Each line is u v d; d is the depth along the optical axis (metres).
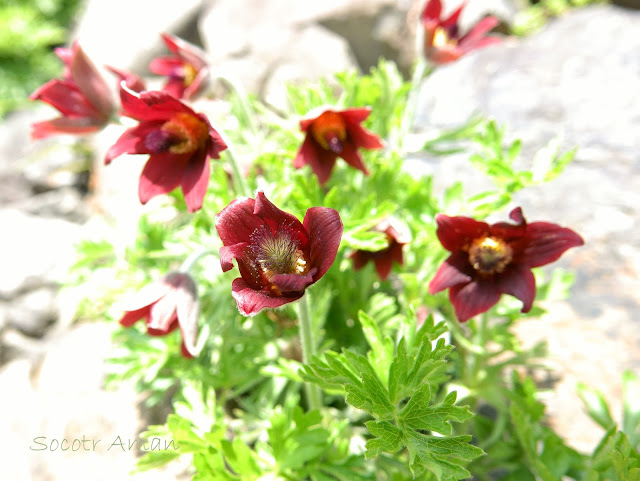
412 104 0.28
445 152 0.27
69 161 0.50
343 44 0.43
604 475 0.19
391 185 0.26
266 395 0.26
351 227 0.22
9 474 0.26
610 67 0.41
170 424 0.19
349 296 0.27
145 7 0.46
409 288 0.25
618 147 0.36
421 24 0.27
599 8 0.48
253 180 0.26
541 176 0.22
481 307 0.19
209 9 0.44
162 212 0.29
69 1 0.84
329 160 0.22
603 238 0.32
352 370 0.18
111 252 0.29
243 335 0.27
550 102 0.40
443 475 0.16
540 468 0.21
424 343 0.17
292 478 0.20
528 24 0.55
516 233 0.19
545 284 0.26
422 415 0.17
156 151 0.20
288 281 0.15
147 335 0.26
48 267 0.39
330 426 0.22
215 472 0.19
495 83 0.42
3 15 0.77
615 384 0.26
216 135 0.19
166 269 0.29
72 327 0.37
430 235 0.23
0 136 0.54
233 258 0.16
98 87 0.23
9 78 0.75
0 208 0.47
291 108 0.30
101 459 0.26
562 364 0.27
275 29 0.43
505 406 0.23
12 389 0.31
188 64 0.26
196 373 0.25
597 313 0.29
